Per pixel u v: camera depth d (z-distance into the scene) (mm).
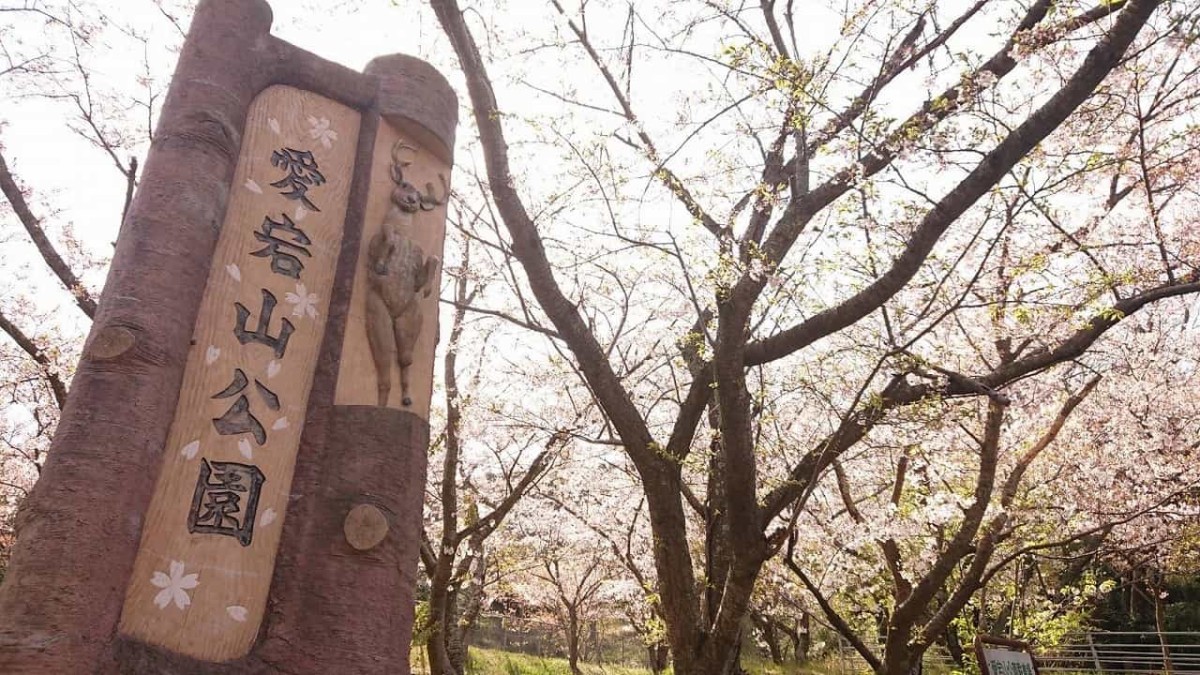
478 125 6125
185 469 3014
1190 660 16547
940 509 8734
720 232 7121
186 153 3328
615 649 27656
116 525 2717
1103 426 11039
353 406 3520
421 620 10133
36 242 8234
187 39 3623
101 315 3023
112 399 2850
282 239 3588
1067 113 5812
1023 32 6266
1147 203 7570
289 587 3123
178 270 3146
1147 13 5594
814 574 12031
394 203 4004
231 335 3295
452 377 10672
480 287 10719
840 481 9867
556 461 11766
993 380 6980
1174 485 9820
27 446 9781
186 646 2818
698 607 6363
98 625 2588
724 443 6094
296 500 3275
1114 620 20094
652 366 10977
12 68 8227
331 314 3631
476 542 10938
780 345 6590
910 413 7449
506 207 6207
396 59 4336
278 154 3717
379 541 3291
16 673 2398
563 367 10141
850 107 6383
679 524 6492
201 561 2947
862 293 6320
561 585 20391
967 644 11406
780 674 17516
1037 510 9781
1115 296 7121
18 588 2525
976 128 6027
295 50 3941
